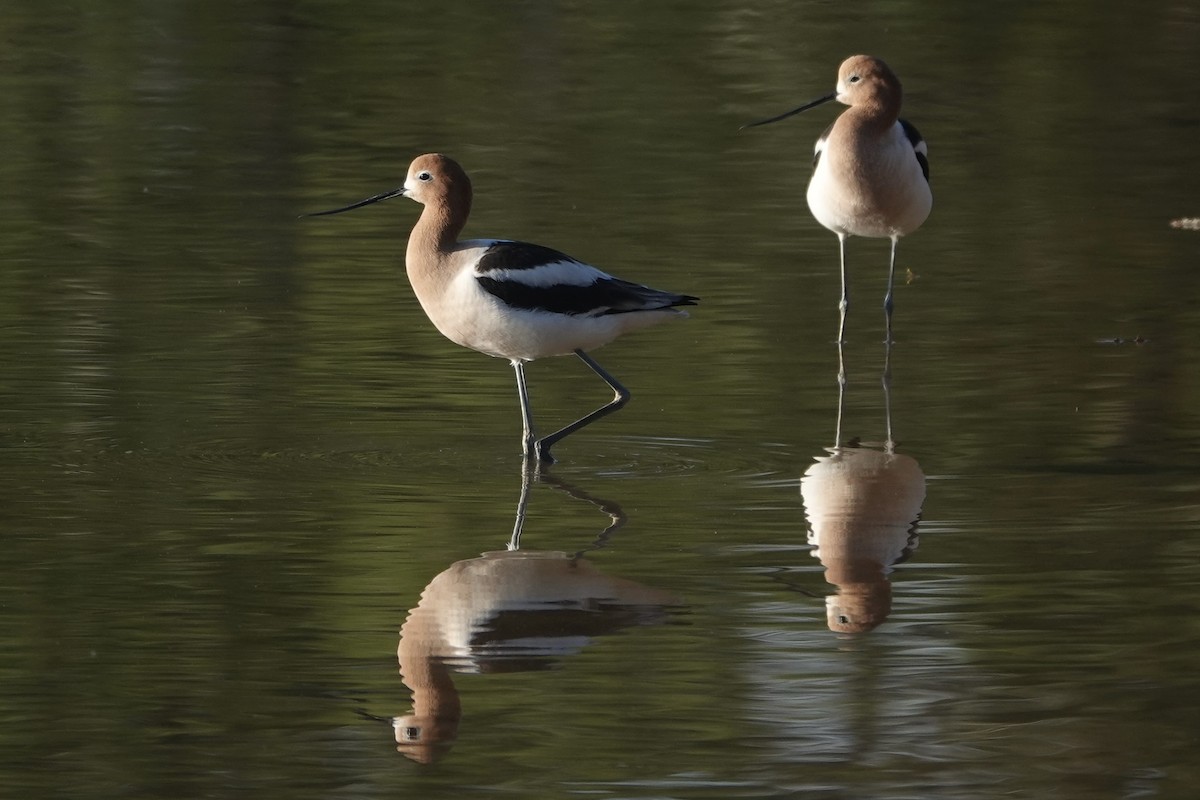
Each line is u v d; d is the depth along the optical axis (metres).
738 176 22.31
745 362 15.45
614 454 12.88
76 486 11.84
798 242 19.50
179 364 14.83
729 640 9.54
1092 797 7.94
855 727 8.55
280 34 30.61
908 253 19.28
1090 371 15.12
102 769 8.08
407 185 12.88
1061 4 33.84
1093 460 12.71
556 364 15.33
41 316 16.09
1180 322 16.67
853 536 11.09
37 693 8.82
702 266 18.44
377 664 9.20
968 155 23.78
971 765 8.22
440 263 12.66
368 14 32.25
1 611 9.77
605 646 9.43
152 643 9.41
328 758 8.22
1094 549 10.87
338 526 11.19
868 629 9.69
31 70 27.53
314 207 20.59
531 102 26.19
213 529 11.08
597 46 30.03
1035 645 9.49
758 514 11.53
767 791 7.96
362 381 14.55
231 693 8.86
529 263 12.45
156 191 21.09
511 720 8.61
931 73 28.45
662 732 8.49
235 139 23.78
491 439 13.21
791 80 27.77
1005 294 17.72
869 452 12.93
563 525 11.28
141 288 17.16
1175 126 25.47
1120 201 21.53
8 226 19.36
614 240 19.12
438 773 8.09
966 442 13.19
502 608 9.90
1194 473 12.41
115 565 10.45
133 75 27.44
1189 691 8.95
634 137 24.25
